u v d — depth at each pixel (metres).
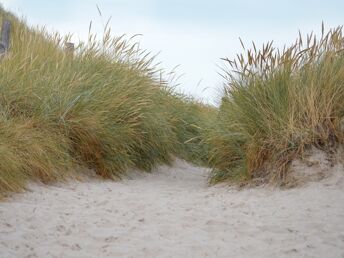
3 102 6.62
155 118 8.23
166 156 8.70
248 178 6.27
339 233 4.13
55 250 3.73
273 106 6.33
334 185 5.59
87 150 7.08
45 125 6.70
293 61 6.48
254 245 3.94
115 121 7.53
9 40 8.52
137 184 6.91
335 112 6.13
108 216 4.76
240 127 6.46
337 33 6.53
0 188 5.23
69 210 4.91
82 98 7.20
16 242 3.80
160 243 3.97
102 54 8.58
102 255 3.68
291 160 6.03
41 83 7.07
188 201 5.56
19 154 5.91
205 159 9.43
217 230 4.38
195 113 10.21
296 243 3.94
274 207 5.05
